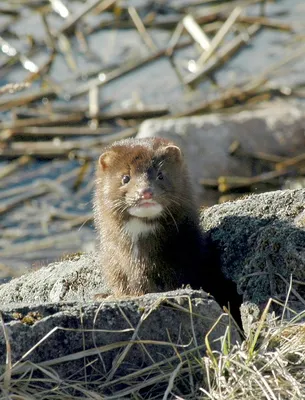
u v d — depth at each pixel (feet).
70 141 101.91
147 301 37.27
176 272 45.09
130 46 118.73
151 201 43.96
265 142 96.48
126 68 112.47
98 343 36.29
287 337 37.06
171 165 45.98
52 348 35.83
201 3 124.47
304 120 98.68
